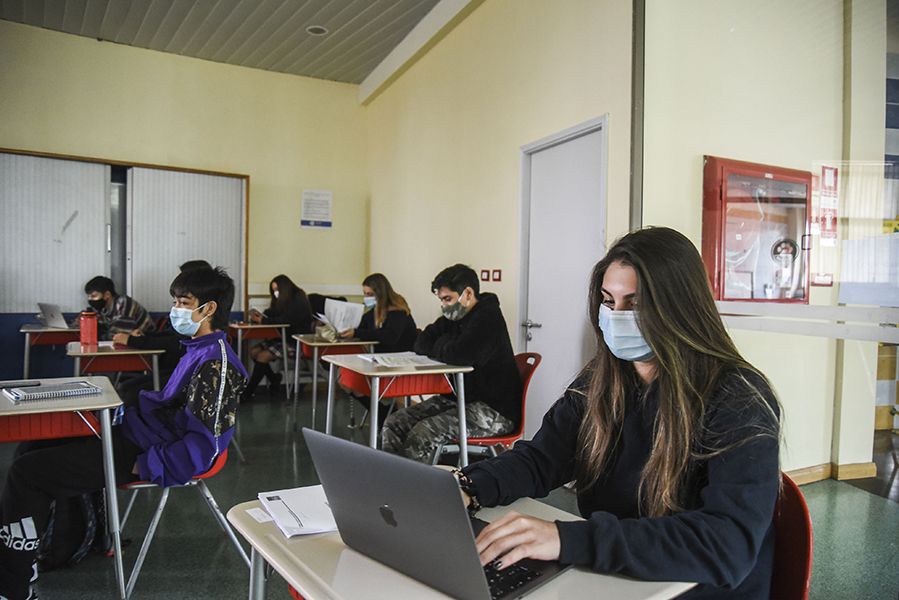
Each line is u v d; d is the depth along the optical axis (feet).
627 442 3.70
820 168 7.71
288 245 21.01
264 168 20.61
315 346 14.02
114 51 18.38
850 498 8.02
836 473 8.22
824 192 7.65
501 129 13.28
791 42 8.13
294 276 21.12
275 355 18.42
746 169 8.46
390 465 2.67
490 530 3.02
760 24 8.41
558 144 11.53
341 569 2.95
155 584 7.09
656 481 3.39
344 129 21.81
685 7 9.11
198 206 18.79
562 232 11.46
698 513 3.00
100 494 7.80
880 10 7.25
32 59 17.38
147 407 6.77
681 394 3.33
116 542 6.57
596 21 10.21
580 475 3.95
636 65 9.28
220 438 6.62
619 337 3.57
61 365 17.48
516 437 9.23
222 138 19.94
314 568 2.96
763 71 8.40
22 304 16.87
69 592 6.83
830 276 7.35
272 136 20.68
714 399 3.33
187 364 6.81
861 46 7.37
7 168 16.65
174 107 19.24
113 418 6.82
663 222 9.30
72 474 6.23
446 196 15.96
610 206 9.82
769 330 8.02
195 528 8.78
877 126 7.17
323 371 20.35
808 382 8.43
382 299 14.52
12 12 16.44
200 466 6.48
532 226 12.41
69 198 17.35
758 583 3.10
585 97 10.49
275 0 15.53
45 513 6.16
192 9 16.16
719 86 8.83
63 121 17.80
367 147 22.13
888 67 7.09
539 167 12.17
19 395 6.53
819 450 8.36
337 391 19.54
